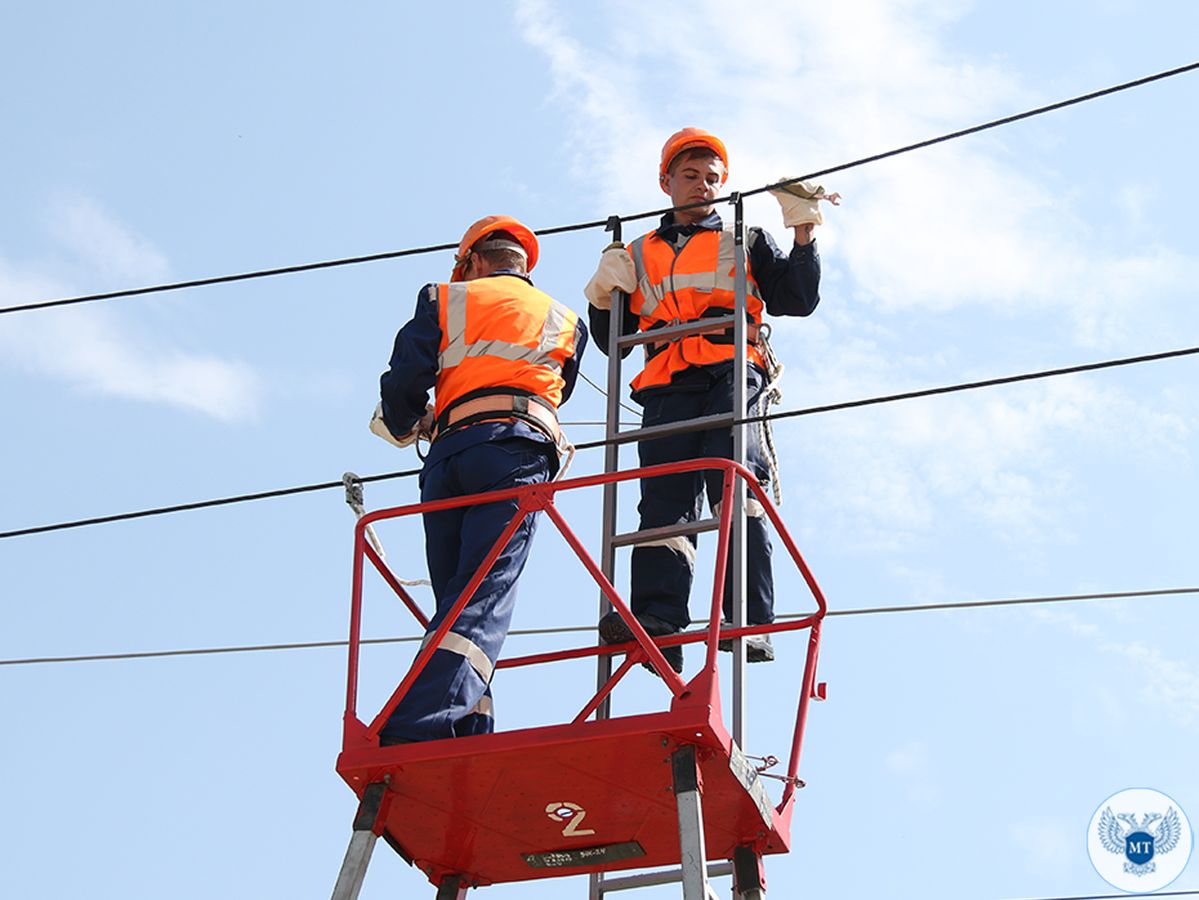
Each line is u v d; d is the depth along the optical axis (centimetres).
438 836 742
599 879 782
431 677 706
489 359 797
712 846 739
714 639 670
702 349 884
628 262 914
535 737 666
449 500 734
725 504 701
